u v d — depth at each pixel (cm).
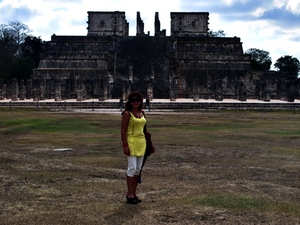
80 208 1083
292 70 14000
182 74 8312
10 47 11538
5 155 1862
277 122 3691
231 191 1259
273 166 1648
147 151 1164
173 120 3828
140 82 7919
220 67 8400
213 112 5112
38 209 1073
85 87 7325
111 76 7994
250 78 8344
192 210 1072
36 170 1543
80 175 1462
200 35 9694
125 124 1120
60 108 5625
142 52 8400
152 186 1315
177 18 9688
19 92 7712
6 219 995
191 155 1903
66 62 8375
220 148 2119
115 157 1823
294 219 1009
